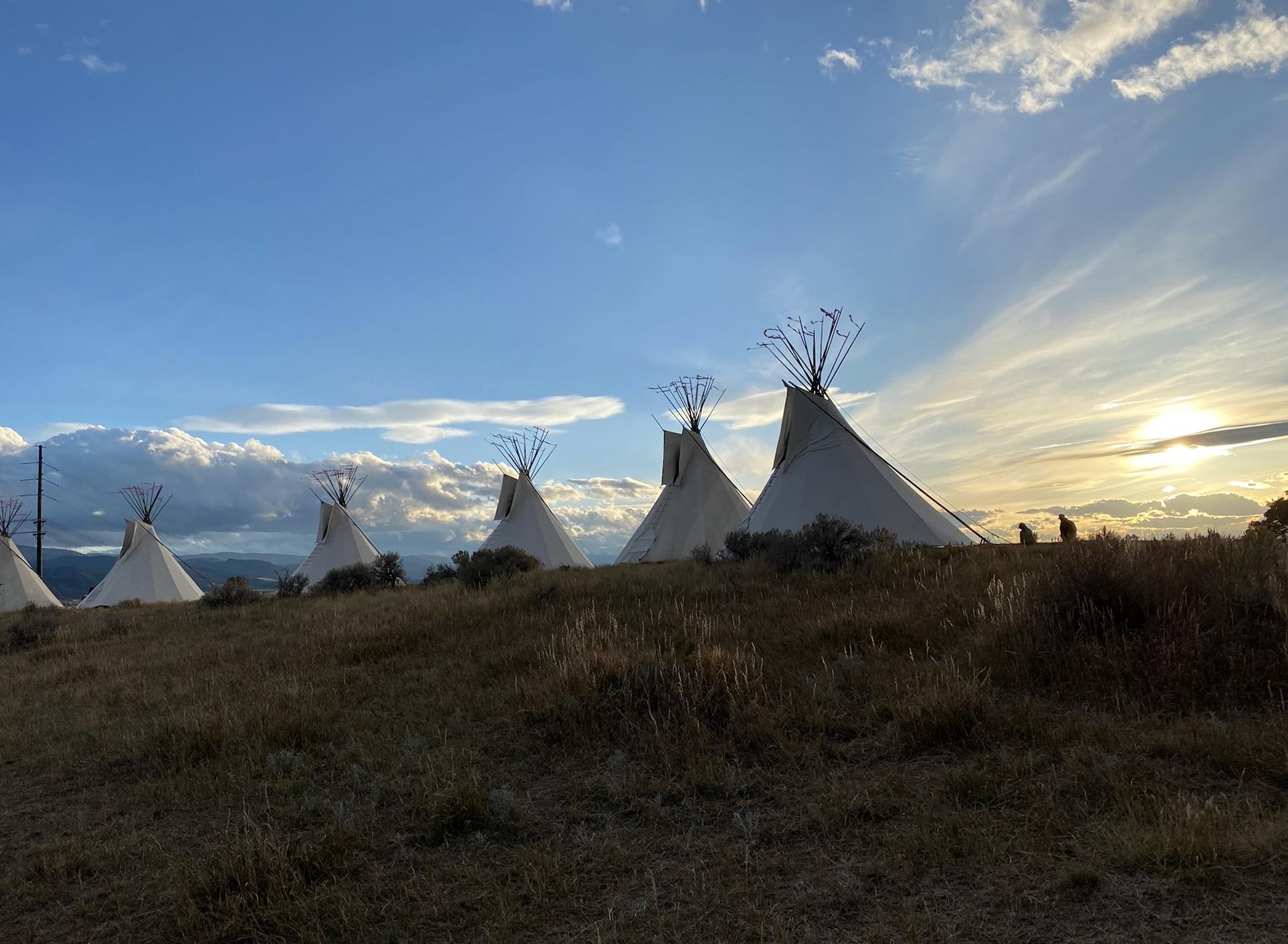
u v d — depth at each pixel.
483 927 3.19
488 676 7.85
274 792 5.31
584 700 5.92
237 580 22.42
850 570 11.48
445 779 4.95
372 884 3.73
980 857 3.20
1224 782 3.68
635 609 10.62
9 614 31.44
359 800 4.90
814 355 23.97
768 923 2.95
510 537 35.19
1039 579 7.25
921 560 11.95
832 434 22.84
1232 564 6.44
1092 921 2.69
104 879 4.22
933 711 4.73
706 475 31.23
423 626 11.24
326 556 38.47
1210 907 2.68
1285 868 2.83
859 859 3.37
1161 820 3.21
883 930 2.80
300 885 3.73
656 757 4.98
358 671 9.07
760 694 5.66
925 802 3.83
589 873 3.60
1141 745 4.17
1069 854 3.17
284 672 9.41
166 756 6.40
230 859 3.88
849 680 5.91
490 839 4.14
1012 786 3.86
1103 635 5.70
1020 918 2.76
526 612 11.76
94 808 5.47
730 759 4.84
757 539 15.80
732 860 3.51
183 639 14.44
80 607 35.78
